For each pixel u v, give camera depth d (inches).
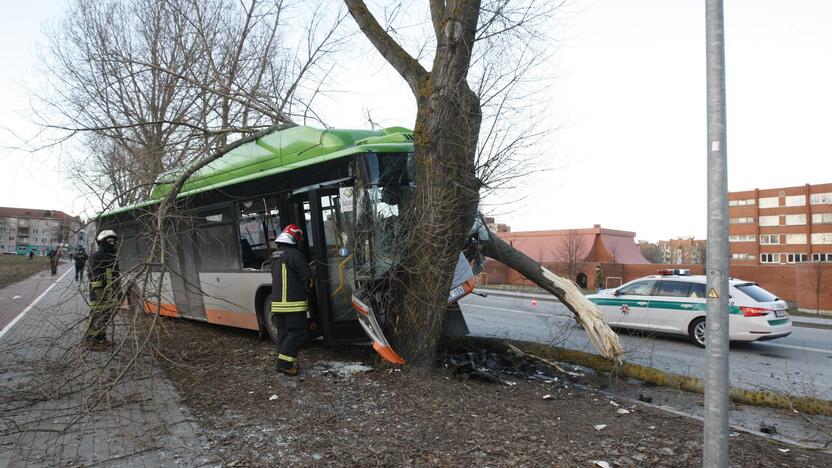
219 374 275.4
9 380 251.4
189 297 415.2
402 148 283.9
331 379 263.9
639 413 231.3
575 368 318.7
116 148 451.8
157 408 219.1
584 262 1520.7
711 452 139.5
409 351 263.3
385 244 266.5
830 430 225.8
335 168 294.2
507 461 171.8
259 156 353.7
